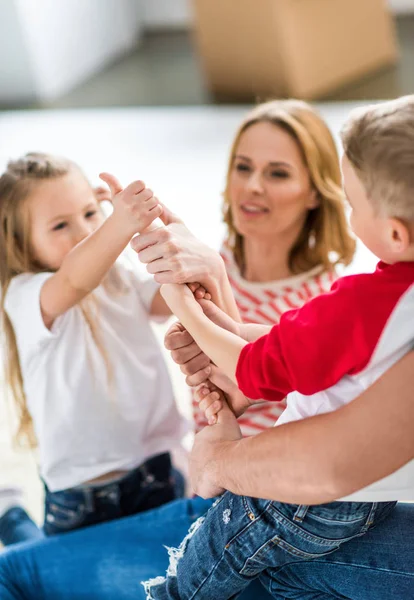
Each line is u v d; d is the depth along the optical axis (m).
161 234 1.18
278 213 1.61
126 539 1.53
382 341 0.93
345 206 1.66
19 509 1.93
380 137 0.88
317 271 1.70
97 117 4.46
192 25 5.39
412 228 0.89
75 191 1.44
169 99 4.53
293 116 1.60
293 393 1.07
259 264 1.69
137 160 3.90
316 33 4.03
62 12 4.79
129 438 1.55
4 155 4.13
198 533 1.22
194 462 1.19
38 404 1.50
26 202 1.41
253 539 1.14
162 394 1.59
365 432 0.94
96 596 1.44
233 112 4.24
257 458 1.04
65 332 1.47
